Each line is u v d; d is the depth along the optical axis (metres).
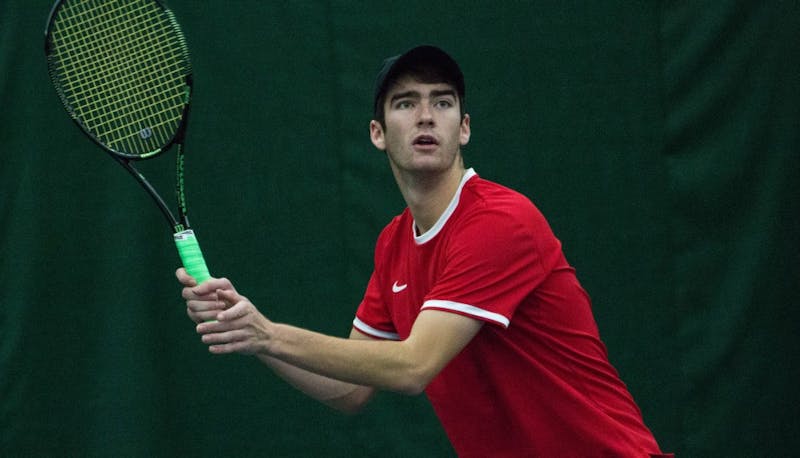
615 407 8.82
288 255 15.47
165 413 15.09
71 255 15.09
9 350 14.88
